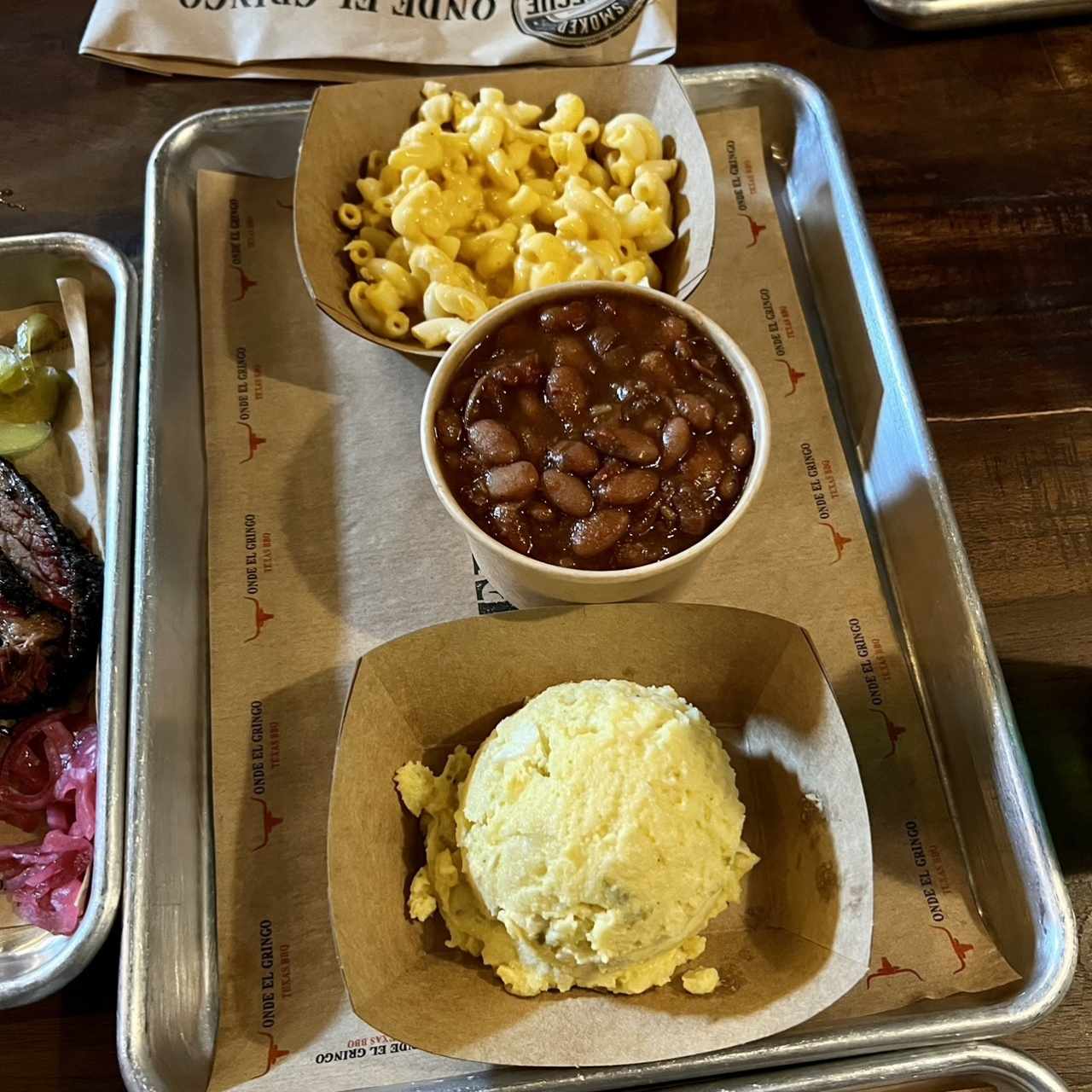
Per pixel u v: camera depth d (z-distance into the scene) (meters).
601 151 0.43
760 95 0.45
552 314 0.34
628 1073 0.29
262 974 0.33
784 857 0.33
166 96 0.46
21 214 0.44
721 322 0.42
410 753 0.34
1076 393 0.41
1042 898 0.32
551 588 0.32
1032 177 0.45
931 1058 0.30
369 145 0.42
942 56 0.47
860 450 0.40
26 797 0.36
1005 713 0.33
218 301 0.43
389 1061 0.31
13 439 0.40
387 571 0.38
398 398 0.41
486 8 0.46
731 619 0.33
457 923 0.32
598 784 0.31
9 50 0.47
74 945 0.31
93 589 0.38
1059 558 0.38
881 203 0.44
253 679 0.36
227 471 0.40
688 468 0.32
